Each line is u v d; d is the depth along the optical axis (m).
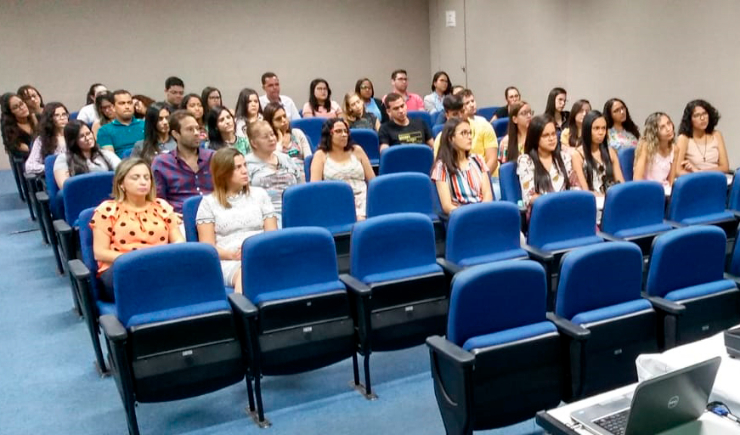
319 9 9.08
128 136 5.48
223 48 8.68
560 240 3.56
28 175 5.10
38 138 5.21
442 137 4.15
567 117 6.12
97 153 4.63
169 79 6.70
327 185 3.81
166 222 3.31
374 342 2.87
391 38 9.61
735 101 5.74
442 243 4.06
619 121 5.56
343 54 9.34
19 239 5.46
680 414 1.55
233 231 3.45
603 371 2.35
